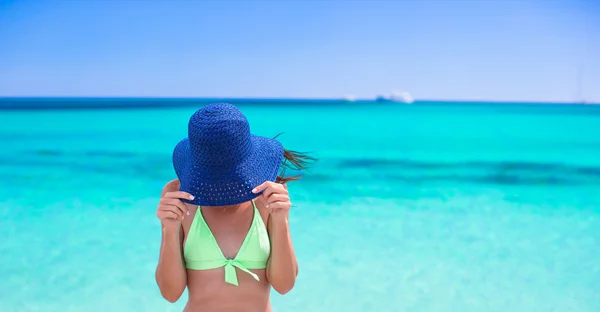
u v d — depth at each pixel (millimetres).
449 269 7172
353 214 10320
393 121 57031
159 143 26688
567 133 40656
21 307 5828
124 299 6098
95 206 10875
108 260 7441
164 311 5777
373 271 7082
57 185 13477
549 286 6547
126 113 64625
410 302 6066
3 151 22375
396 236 8758
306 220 9805
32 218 9812
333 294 6312
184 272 2867
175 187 3098
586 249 8078
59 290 6316
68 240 8383
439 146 29250
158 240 8406
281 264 2834
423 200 11805
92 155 20969
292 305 6000
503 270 7133
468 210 10773
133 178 14750
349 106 112438
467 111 87125
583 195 12625
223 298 2879
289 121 55156
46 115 58438
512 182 14805
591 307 5895
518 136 38094
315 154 23125
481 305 5969
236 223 2916
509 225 9539
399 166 18594
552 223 9719
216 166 2717
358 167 18078
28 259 7445
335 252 7895
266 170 2887
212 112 2754
